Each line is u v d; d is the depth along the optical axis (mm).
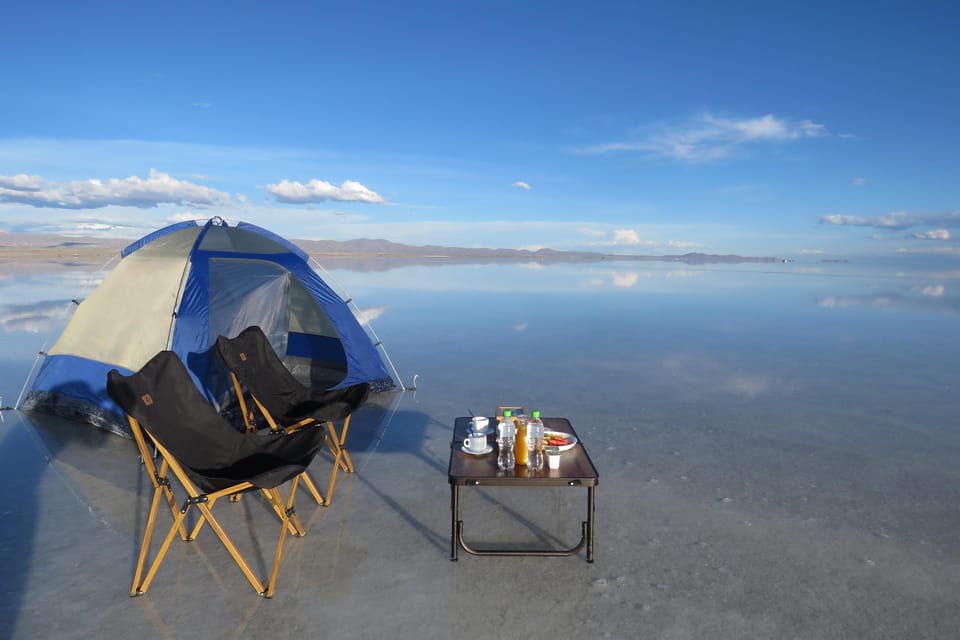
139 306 5629
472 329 12242
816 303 18953
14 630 2707
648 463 4770
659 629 2715
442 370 8297
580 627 2729
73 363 5859
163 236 6172
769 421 5953
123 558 3367
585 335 11586
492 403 6613
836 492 4230
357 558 3346
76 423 5844
